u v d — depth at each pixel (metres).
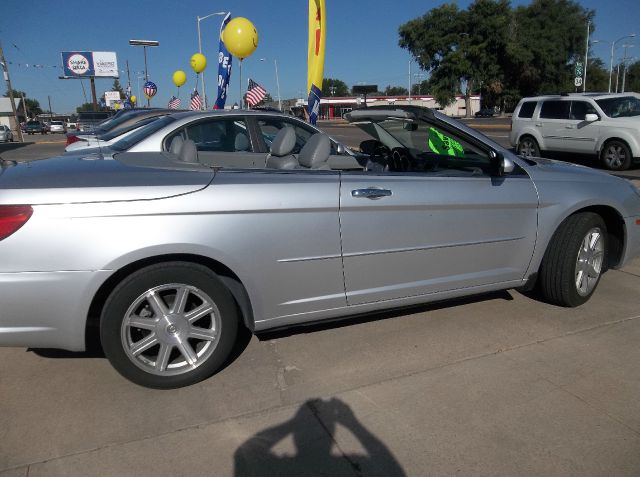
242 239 2.90
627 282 4.66
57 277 2.62
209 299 2.94
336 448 2.47
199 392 2.95
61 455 2.43
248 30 10.23
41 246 2.59
